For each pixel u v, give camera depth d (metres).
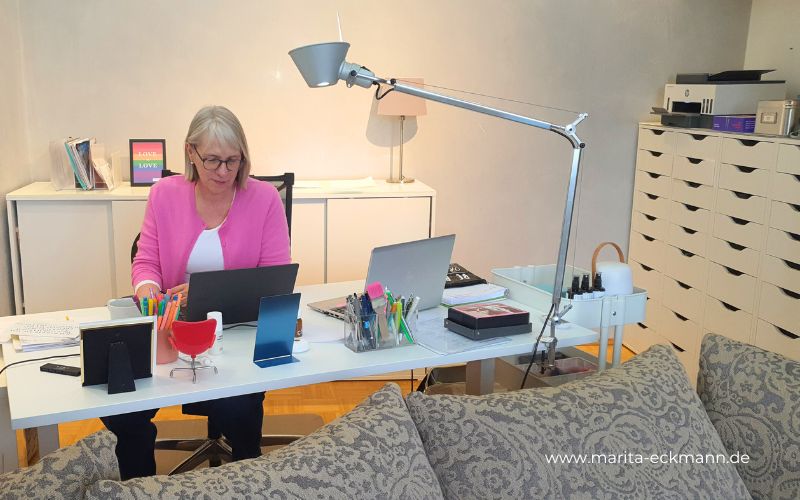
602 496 1.59
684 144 3.97
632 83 4.35
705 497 1.69
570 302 2.41
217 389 1.87
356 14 3.90
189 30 3.71
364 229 3.73
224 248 2.50
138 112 3.73
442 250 2.43
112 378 1.83
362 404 1.59
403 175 4.13
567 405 1.68
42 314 2.35
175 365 2.01
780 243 3.35
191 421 3.31
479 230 4.30
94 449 1.35
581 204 4.44
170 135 3.79
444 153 4.16
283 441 2.99
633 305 2.51
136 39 3.67
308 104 3.92
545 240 4.41
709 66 4.43
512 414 1.62
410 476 1.46
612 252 4.54
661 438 1.71
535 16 4.14
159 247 2.51
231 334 2.25
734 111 3.83
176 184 2.51
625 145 4.42
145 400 1.80
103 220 3.44
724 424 1.91
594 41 4.25
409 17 3.97
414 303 2.23
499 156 4.25
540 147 4.30
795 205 3.26
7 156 3.38
